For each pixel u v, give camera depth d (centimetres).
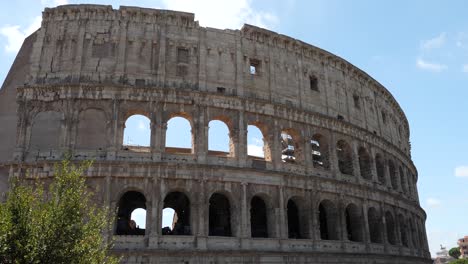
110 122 5931
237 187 6100
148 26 6556
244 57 6988
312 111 7319
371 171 8125
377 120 8962
